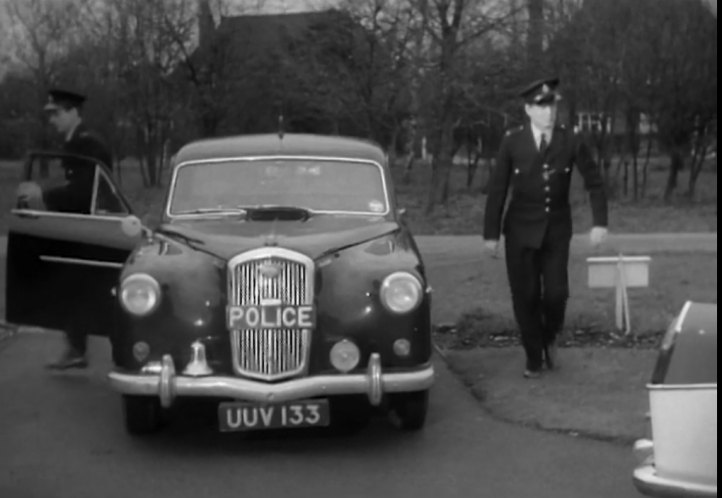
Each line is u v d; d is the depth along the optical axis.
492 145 28.02
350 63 23.69
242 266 6.80
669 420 4.61
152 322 6.87
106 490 6.37
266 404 6.73
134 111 27.06
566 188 8.79
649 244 18.86
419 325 6.93
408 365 6.89
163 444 7.36
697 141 25.69
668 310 11.80
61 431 7.70
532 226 8.73
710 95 24.77
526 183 8.72
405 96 23.50
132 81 26.55
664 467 4.65
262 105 27.77
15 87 25.33
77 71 25.62
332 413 7.99
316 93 24.00
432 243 19.62
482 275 14.81
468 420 7.89
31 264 8.60
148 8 26.11
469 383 8.93
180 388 6.74
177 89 27.52
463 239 20.34
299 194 8.30
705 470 4.54
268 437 7.52
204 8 27.14
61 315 8.67
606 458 6.90
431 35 22.47
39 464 6.92
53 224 8.58
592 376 8.98
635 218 23.27
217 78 27.62
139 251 7.48
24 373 9.59
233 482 6.51
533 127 8.77
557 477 6.54
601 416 7.75
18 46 25.03
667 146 25.84
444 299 12.96
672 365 4.62
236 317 6.75
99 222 8.56
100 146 9.58
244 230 7.58
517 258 8.80
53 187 8.96
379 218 8.17
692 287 13.51
